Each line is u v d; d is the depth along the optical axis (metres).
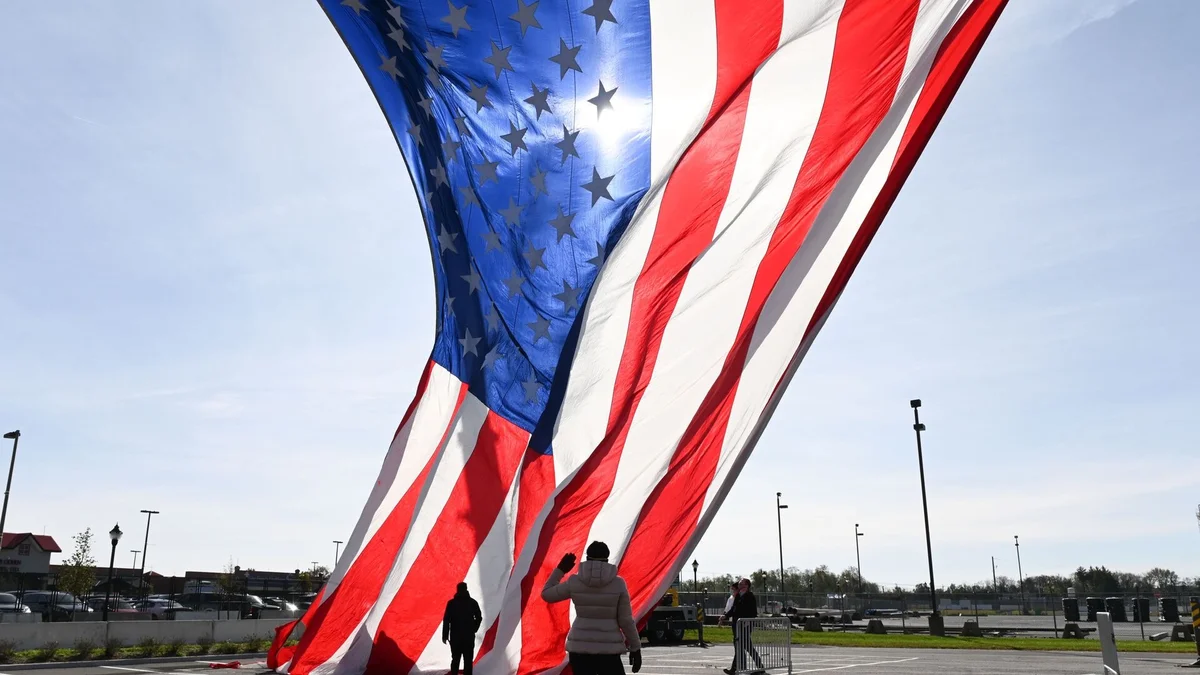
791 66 10.11
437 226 12.37
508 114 11.63
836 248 9.76
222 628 25.94
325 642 12.77
